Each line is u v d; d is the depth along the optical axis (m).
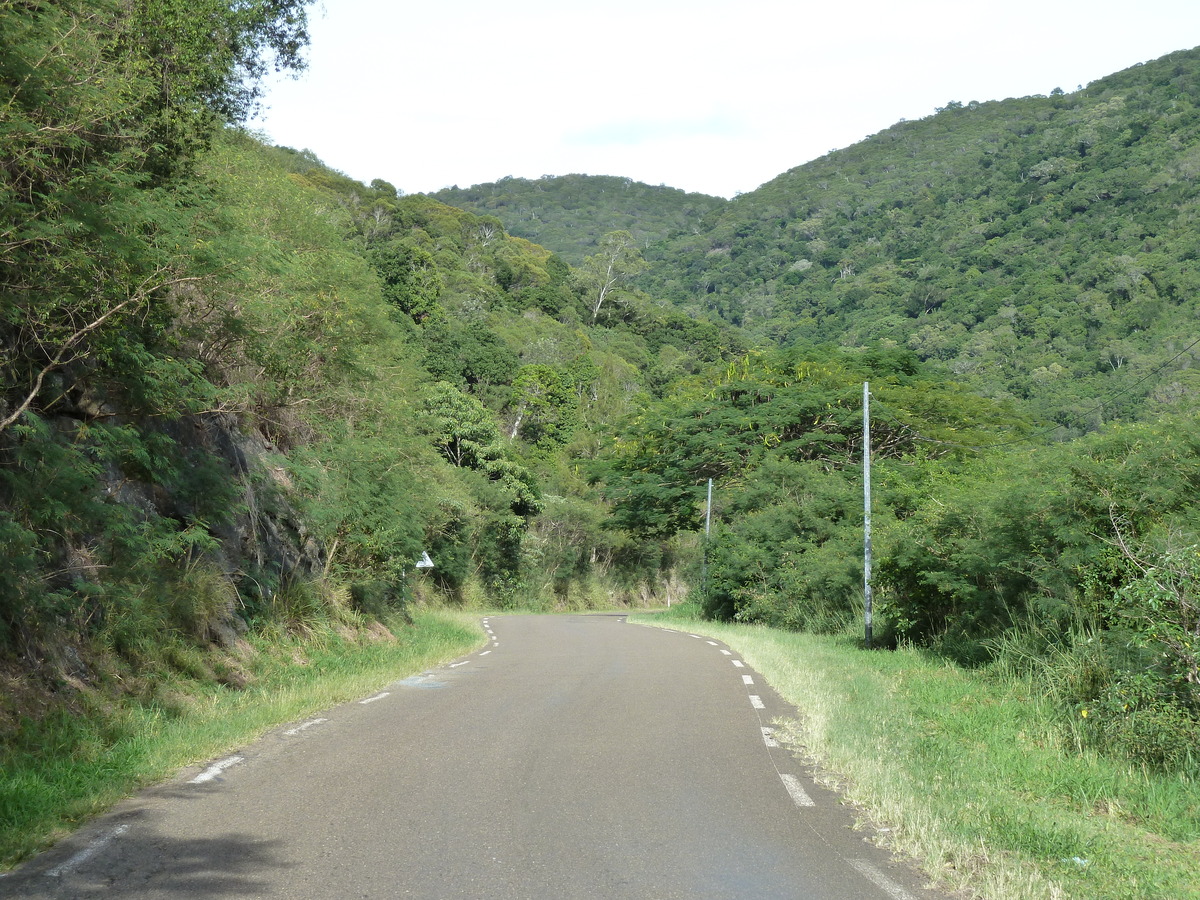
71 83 9.91
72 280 9.95
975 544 17.72
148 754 8.53
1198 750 9.36
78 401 11.71
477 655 20.02
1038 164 194.62
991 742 10.41
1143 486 14.62
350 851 5.95
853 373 45.50
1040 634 15.52
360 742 9.60
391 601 23.67
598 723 10.89
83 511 10.19
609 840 6.26
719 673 16.39
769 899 5.21
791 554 31.09
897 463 39.56
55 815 6.56
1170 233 134.12
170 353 13.23
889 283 174.00
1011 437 43.72
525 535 56.50
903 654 19.97
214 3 13.51
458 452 52.75
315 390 19.47
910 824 6.62
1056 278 134.00
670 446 44.56
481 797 7.36
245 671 13.13
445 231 134.38
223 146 17.81
